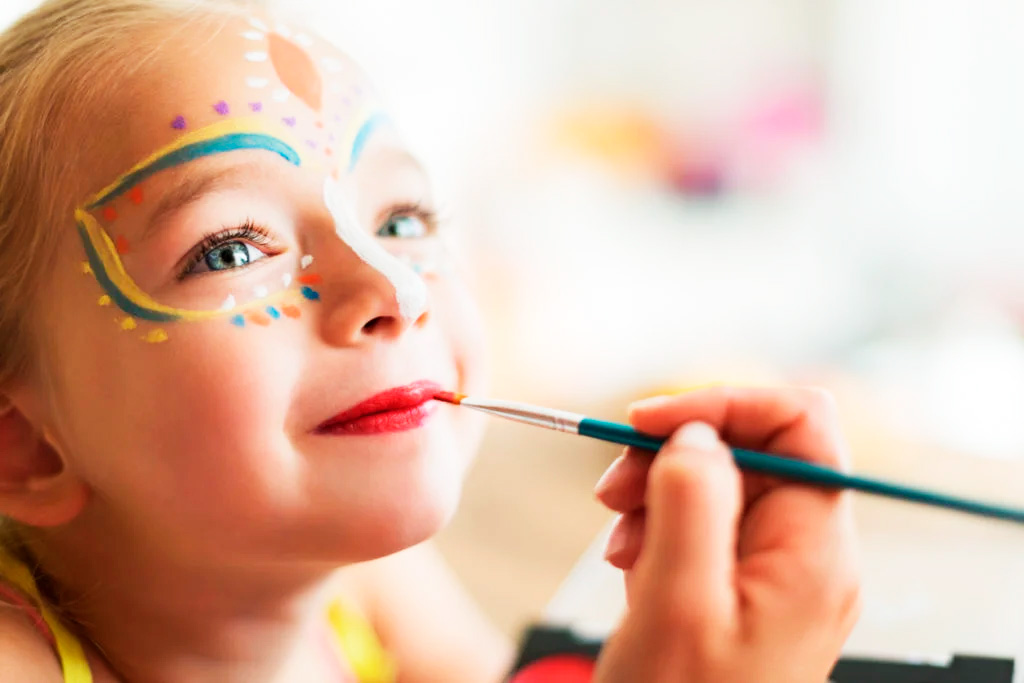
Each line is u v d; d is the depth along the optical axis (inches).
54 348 25.4
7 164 25.8
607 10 94.6
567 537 51.1
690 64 91.7
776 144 87.4
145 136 24.4
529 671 29.7
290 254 24.9
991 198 77.9
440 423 25.9
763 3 89.6
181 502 24.3
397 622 39.3
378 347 24.6
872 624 28.6
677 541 18.0
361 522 24.2
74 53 26.0
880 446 51.9
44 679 25.2
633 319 75.6
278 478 23.7
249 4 29.1
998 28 77.8
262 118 25.0
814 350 68.7
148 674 27.8
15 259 25.7
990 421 55.1
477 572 47.4
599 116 91.0
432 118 84.7
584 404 67.2
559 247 84.4
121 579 27.3
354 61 28.8
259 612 27.9
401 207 28.5
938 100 81.1
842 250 82.0
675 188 88.5
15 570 27.8
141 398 24.1
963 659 26.6
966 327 69.3
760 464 20.6
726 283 79.1
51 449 26.8
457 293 29.2
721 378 61.9
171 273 24.1
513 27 94.3
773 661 18.3
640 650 18.2
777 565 19.2
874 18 84.4
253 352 23.6
